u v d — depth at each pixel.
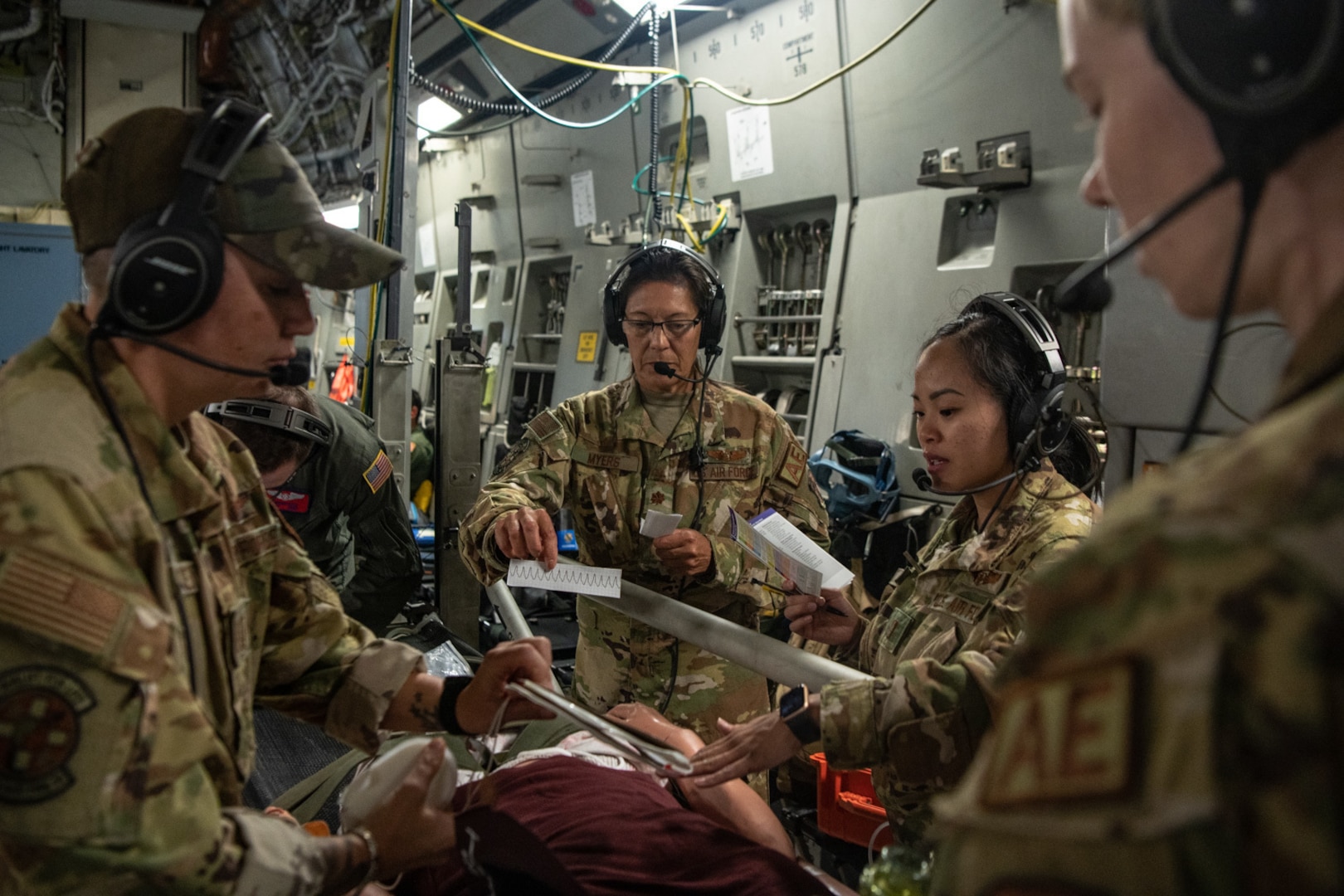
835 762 1.12
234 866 0.78
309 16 4.75
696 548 1.81
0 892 0.71
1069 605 0.43
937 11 2.90
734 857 1.15
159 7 4.59
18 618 0.70
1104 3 0.50
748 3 3.57
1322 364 0.42
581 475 2.04
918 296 3.11
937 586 1.30
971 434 1.27
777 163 3.63
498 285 6.02
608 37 4.25
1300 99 0.42
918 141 3.06
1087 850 0.37
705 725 1.98
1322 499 0.36
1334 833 0.33
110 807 0.71
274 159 0.90
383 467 2.46
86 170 0.88
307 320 0.95
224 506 1.00
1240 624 0.36
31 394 0.80
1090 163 2.57
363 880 0.92
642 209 4.48
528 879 1.12
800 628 1.60
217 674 0.93
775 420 2.13
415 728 1.18
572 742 1.54
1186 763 0.35
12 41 4.61
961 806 0.45
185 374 0.90
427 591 3.24
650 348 1.99
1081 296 0.59
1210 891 0.34
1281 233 0.46
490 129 5.53
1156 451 1.43
